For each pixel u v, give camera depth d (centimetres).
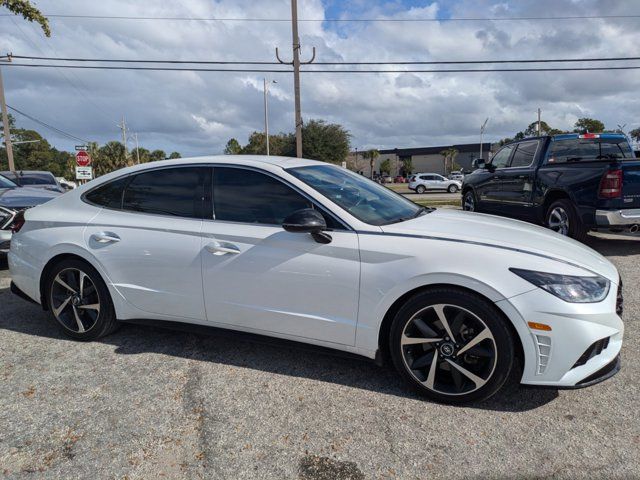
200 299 336
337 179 360
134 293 358
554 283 259
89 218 376
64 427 266
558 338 256
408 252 282
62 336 398
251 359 348
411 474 225
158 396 297
